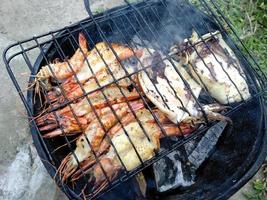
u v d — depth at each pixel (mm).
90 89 335
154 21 396
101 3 541
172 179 342
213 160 352
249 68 357
